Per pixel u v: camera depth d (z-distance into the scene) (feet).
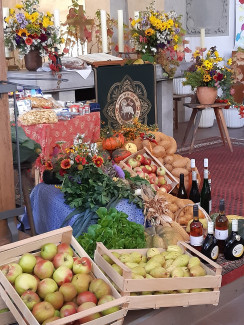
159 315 9.39
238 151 25.55
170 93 25.14
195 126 25.18
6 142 10.10
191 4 32.73
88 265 8.79
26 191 13.12
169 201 13.35
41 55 19.98
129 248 10.59
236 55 32.07
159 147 15.84
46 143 15.46
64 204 12.21
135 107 23.21
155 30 23.68
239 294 11.19
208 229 11.16
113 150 15.72
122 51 24.27
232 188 19.15
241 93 31.76
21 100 16.43
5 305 8.51
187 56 33.01
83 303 8.20
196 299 9.29
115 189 12.16
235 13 33.45
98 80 21.62
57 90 20.29
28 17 19.36
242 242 11.33
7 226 10.37
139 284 8.76
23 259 8.64
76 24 23.84
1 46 9.91
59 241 9.26
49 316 7.93
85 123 17.51
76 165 12.12
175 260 9.74
